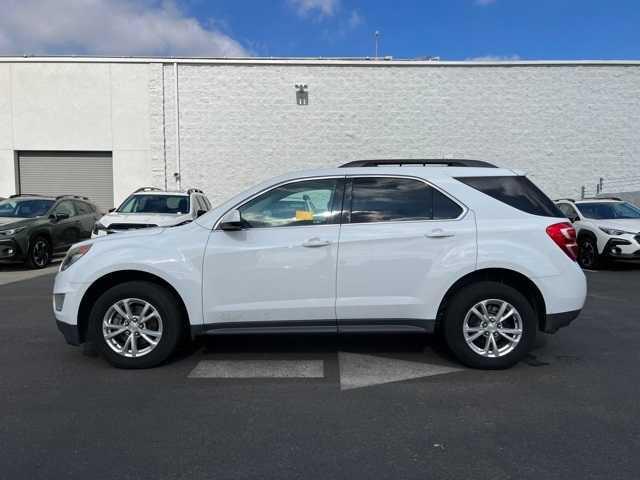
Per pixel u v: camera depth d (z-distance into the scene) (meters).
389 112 19.67
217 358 5.52
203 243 5.04
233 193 19.77
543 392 4.54
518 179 5.27
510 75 19.67
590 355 5.57
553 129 19.86
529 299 5.25
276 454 3.48
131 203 12.99
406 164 5.70
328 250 5.00
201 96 19.50
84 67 19.30
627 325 6.81
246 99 19.53
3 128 19.33
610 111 19.88
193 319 5.05
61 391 4.59
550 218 5.12
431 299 5.00
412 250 4.99
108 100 19.41
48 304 8.33
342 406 4.26
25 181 19.69
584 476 3.19
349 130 19.69
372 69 19.56
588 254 12.20
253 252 5.01
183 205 12.91
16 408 4.23
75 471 3.28
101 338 5.09
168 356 5.14
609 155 19.95
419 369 5.14
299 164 19.73
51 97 19.33
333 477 3.20
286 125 19.62
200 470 3.29
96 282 5.11
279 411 4.16
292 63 19.44
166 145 19.56
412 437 3.71
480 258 4.95
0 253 11.85
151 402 4.35
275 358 5.51
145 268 5.00
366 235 5.02
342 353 5.68
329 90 19.59
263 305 5.04
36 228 12.63
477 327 5.08
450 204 5.12
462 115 19.75
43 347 5.91
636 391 4.55
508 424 3.91
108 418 4.04
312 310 5.03
